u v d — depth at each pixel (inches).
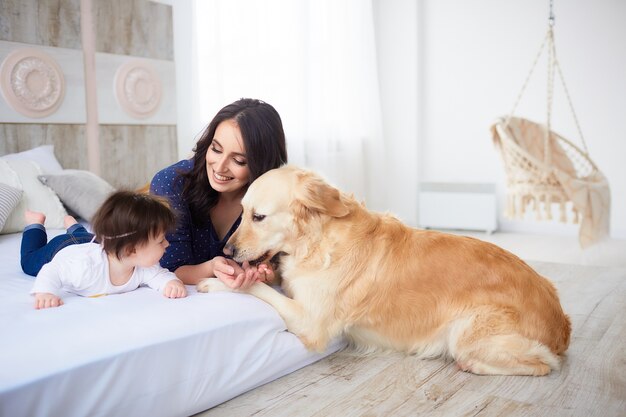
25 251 84.4
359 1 233.3
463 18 247.3
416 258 79.8
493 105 245.9
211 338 66.2
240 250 77.4
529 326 76.7
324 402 69.9
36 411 51.7
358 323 81.4
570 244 210.1
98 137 149.2
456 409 67.9
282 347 75.1
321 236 79.3
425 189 247.8
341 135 228.4
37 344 55.4
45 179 118.5
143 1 156.5
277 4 189.3
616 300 119.3
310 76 209.3
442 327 78.7
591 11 223.0
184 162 89.2
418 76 254.2
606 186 180.2
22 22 131.1
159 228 70.4
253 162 81.0
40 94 135.3
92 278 70.9
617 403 69.4
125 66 153.5
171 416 63.0
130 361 58.3
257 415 66.4
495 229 245.1
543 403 69.4
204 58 165.8
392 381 76.2
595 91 226.1
